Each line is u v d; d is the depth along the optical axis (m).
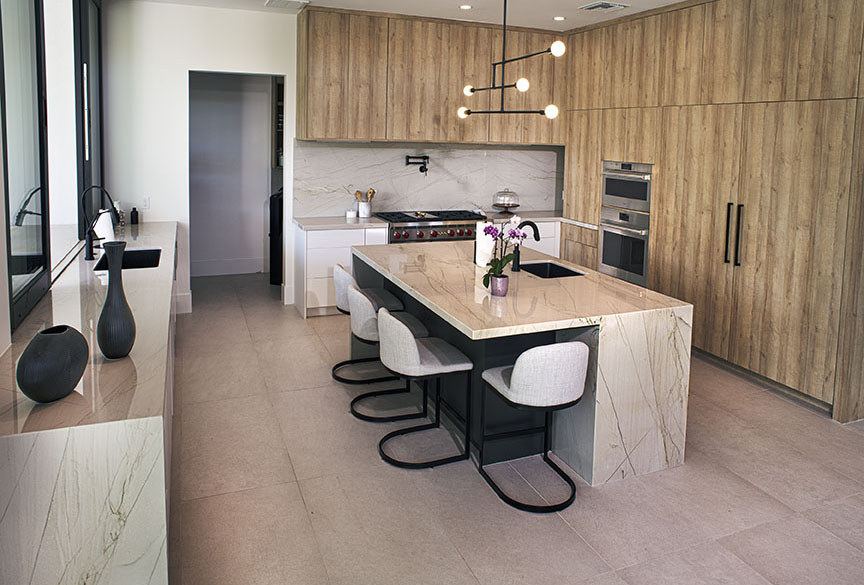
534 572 2.68
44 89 3.50
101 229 4.62
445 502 3.19
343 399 4.39
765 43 4.45
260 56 6.14
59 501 2.02
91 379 2.33
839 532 2.98
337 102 5.99
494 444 3.55
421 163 6.95
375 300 4.62
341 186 6.71
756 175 4.58
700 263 5.12
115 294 2.50
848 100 3.90
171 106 5.97
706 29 4.94
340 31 5.89
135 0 5.71
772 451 3.74
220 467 3.47
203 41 5.95
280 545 2.83
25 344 2.70
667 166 5.39
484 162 7.28
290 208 6.56
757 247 4.61
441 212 7.02
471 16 6.06
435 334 4.26
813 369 4.26
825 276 4.13
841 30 3.93
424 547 2.83
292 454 3.63
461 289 3.71
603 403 3.28
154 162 6.01
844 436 3.94
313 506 3.13
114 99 5.80
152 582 2.13
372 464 3.54
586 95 6.43
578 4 5.41
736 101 4.70
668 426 3.49
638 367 3.34
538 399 3.02
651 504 3.19
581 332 3.35
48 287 3.58
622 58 5.88
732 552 2.83
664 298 3.58
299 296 6.35
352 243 6.21
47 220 3.57
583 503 3.19
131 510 2.08
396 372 3.45
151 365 2.47
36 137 3.47
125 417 2.04
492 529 2.97
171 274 4.00
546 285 3.86
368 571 2.67
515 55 6.55
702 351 5.32
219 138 7.74
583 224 6.57
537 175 7.57
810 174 4.18
